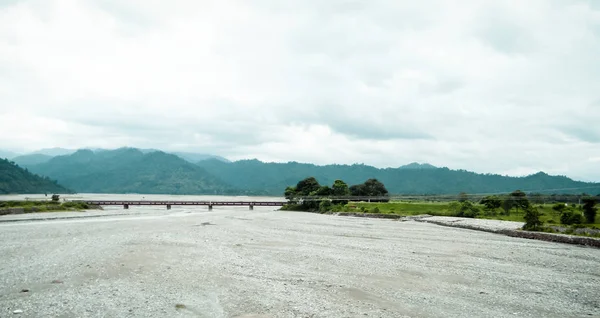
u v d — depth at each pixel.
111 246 32.34
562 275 23.73
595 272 24.77
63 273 22.16
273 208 145.62
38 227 49.91
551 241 40.41
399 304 17.17
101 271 22.77
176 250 30.89
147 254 28.64
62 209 89.62
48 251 29.67
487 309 16.66
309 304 16.94
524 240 41.47
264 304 16.84
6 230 45.75
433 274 23.50
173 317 15.05
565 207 60.09
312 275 22.78
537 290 20.00
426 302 17.56
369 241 39.00
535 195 87.94
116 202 131.62
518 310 16.59
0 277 21.12
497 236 45.16
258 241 37.78
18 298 17.25
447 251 32.75
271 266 25.23
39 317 14.82
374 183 144.38
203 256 28.44
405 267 25.52
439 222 63.16
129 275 21.88
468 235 45.91
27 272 22.38
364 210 88.88
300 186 130.38
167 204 136.38
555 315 15.99
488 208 76.81
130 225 54.47
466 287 20.44
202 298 17.66
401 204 101.00
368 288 19.91
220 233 44.69
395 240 40.09
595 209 53.56
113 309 15.87
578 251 33.44
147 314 15.34
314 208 115.94
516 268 25.72
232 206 162.62
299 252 31.12
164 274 22.25
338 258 28.53
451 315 15.77
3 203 83.44
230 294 18.38
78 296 17.61
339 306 16.73
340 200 114.44
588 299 18.45
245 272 23.25
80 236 39.72
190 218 73.75
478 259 29.00
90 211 93.94
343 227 55.25
